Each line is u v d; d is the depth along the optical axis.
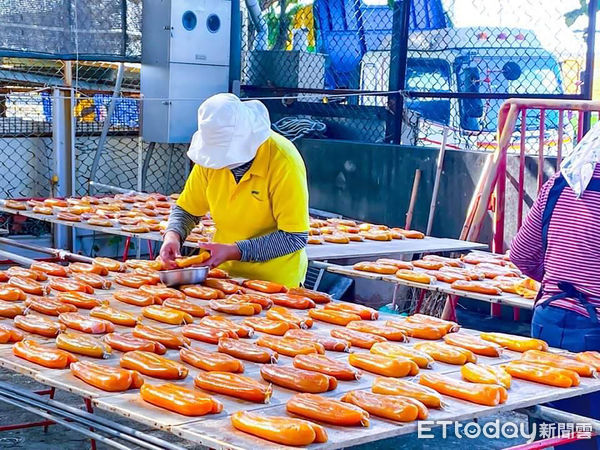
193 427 2.40
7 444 4.79
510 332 6.88
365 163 8.34
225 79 8.96
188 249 5.98
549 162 6.92
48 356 2.94
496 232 6.79
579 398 3.44
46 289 3.92
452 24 8.52
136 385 2.74
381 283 7.20
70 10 8.27
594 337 3.41
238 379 2.72
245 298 3.92
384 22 8.66
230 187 4.37
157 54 8.61
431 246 5.74
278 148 4.28
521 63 8.23
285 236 4.27
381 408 2.52
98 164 9.09
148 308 3.66
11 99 8.49
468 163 7.50
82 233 8.52
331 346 3.27
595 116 8.09
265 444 2.29
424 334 3.47
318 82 9.19
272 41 9.56
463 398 2.72
